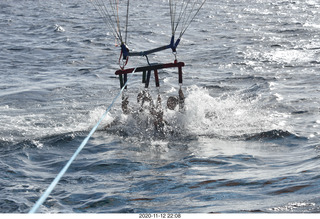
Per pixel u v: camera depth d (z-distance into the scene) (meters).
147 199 7.34
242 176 8.23
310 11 54.50
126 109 12.79
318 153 9.47
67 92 17.92
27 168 9.36
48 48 30.08
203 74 21.36
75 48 30.03
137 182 8.23
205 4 65.25
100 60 26.02
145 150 10.47
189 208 6.80
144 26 40.78
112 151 10.43
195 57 26.34
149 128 12.15
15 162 9.73
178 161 9.46
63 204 7.28
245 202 6.89
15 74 22.03
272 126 12.01
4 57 26.78
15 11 54.25
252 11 55.47
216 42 32.16
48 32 37.62
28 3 65.75
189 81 19.66
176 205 6.98
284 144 10.51
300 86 17.66
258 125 12.23
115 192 7.73
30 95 17.28
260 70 21.91
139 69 12.43
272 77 19.72
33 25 41.56
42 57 27.03
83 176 8.72
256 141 10.87
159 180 8.27
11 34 36.47
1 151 10.55
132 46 30.80
